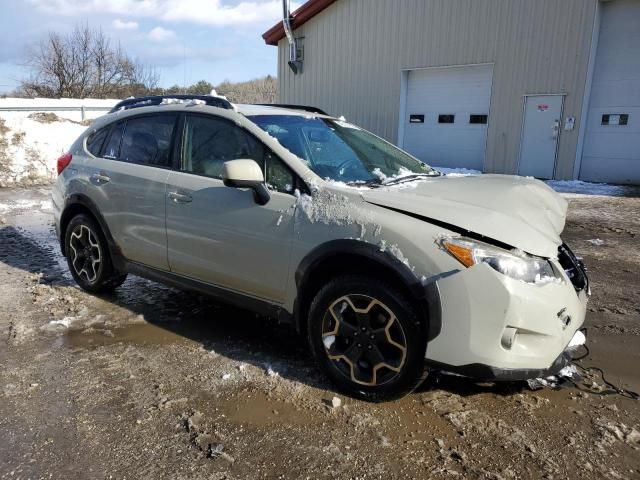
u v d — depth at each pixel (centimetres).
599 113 1233
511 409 297
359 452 258
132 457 252
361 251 286
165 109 417
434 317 270
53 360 348
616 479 240
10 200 1004
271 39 1814
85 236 473
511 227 284
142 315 429
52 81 3397
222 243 355
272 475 241
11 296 468
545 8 1234
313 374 335
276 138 352
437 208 289
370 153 401
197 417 284
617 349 378
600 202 983
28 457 250
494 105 1357
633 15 1153
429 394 312
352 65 1639
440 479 239
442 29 1420
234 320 425
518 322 265
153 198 399
